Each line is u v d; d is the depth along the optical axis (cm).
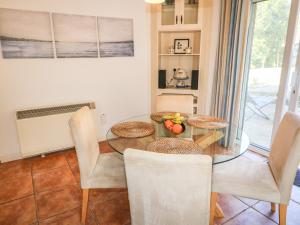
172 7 329
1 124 270
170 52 357
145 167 105
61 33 281
